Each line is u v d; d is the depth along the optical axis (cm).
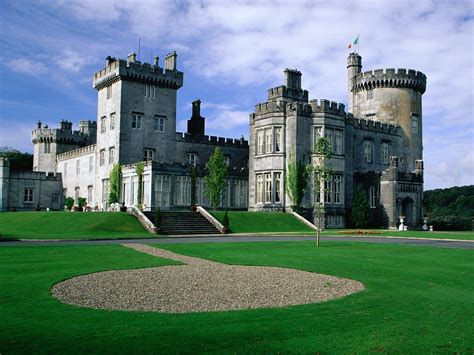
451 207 12312
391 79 6694
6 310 1159
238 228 4459
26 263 1945
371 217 5597
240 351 884
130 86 6019
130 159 5969
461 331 1027
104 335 966
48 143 8406
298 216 5044
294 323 1077
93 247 2602
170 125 6344
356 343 941
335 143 5466
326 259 2191
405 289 1485
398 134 6638
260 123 5578
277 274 1756
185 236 3753
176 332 995
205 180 5675
